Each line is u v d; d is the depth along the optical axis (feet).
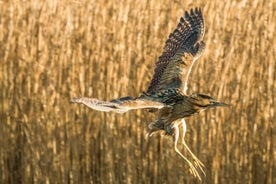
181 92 23.67
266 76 41.47
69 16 43.62
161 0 44.60
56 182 42.60
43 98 42.55
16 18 43.88
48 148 42.60
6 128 43.11
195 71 41.60
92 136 42.24
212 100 23.25
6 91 42.96
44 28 43.42
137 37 42.68
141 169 41.75
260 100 41.47
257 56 41.73
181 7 44.06
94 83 42.19
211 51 41.81
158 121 24.03
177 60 25.49
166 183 41.68
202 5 44.06
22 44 43.19
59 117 42.45
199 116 41.45
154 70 25.64
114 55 42.32
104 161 42.11
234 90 41.37
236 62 41.63
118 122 41.88
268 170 41.55
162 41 42.63
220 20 42.88
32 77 42.83
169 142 41.47
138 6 44.16
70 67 42.47
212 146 41.45
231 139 41.45
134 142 41.81
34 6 44.27
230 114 41.39
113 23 43.24
